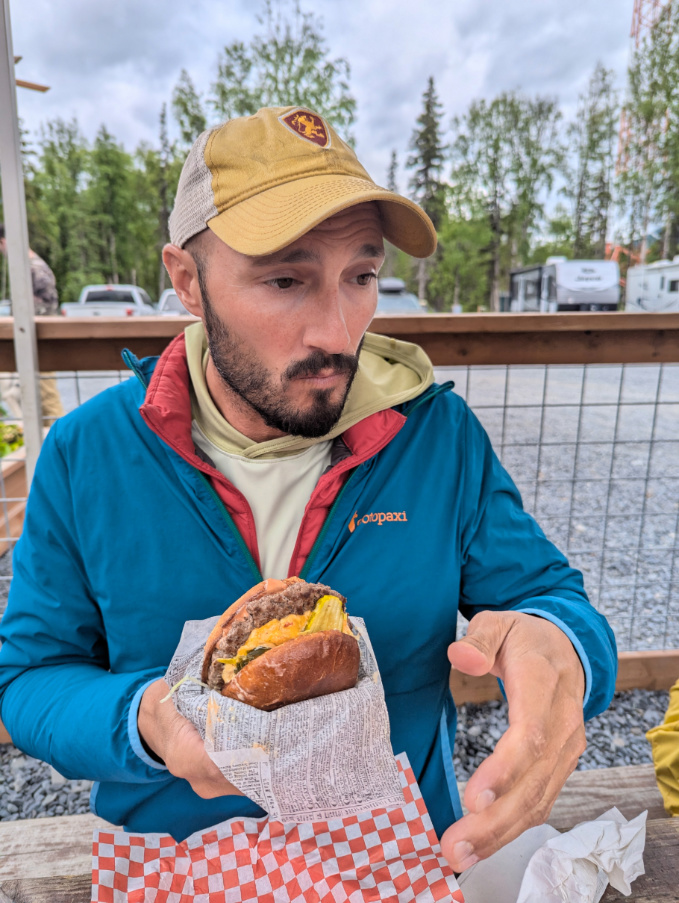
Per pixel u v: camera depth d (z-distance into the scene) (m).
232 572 0.96
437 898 0.71
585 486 5.07
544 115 38.66
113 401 1.05
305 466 1.04
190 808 0.97
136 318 1.61
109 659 1.07
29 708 0.90
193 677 0.72
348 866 0.75
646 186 34.75
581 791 1.32
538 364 1.85
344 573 1.00
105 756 0.79
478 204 40.19
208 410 1.03
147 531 0.97
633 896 0.75
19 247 1.49
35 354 1.58
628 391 9.05
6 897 0.76
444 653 1.05
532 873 0.72
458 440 1.12
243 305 0.80
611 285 16.62
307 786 0.62
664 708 2.25
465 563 1.11
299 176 0.80
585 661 0.82
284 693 0.62
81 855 0.97
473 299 41.03
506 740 0.64
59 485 1.01
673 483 5.17
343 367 0.83
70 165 35.72
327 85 28.12
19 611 1.00
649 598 2.92
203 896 0.72
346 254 0.79
